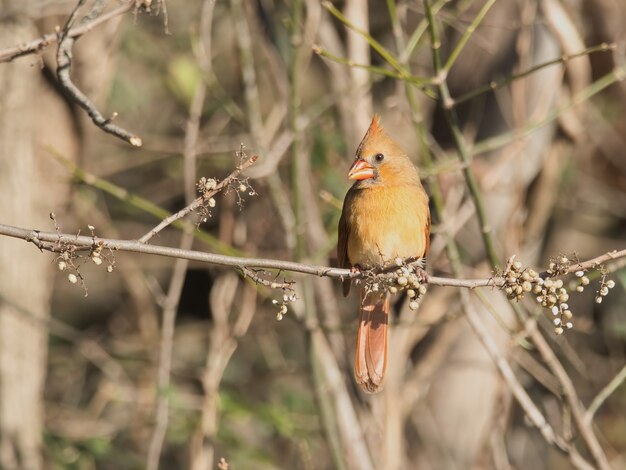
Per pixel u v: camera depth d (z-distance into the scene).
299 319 10.71
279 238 13.02
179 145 13.38
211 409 11.61
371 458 11.05
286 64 11.60
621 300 14.55
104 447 12.58
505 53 12.13
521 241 11.78
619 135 15.12
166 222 5.90
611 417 14.59
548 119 9.91
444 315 10.46
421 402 12.41
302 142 11.10
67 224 12.77
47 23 10.80
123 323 15.25
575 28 11.02
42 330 11.07
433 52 8.53
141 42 14.61
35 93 10.40
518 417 13.57
